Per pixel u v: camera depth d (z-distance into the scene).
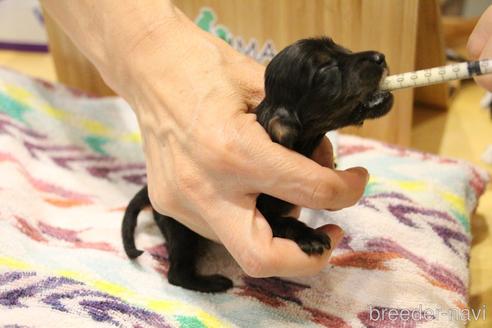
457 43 0.74
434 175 0.56
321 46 0.41
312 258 0.42
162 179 0.44
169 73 0.43
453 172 0.57
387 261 0.49
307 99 0.40
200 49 0.44
